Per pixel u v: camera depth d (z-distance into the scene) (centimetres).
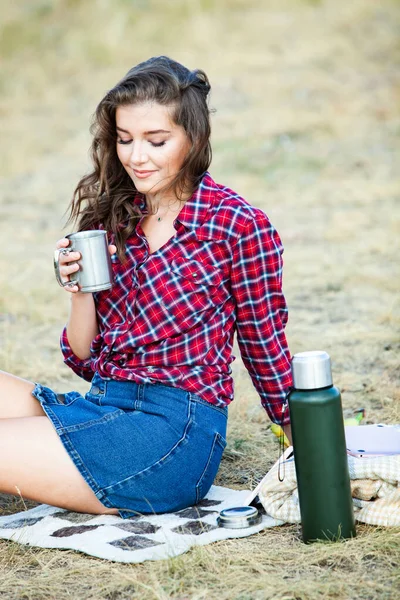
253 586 255
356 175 1017
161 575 262
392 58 1373
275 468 302
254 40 1461
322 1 1551
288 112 1226
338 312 586
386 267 690
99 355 319
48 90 1405
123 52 1471
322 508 275
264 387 319
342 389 445
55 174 1111
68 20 1552
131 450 293
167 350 302
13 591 262
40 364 503
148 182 299
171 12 1536
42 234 866
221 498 319
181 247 303
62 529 296
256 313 309
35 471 289
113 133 308
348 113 1212
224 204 303
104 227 317
